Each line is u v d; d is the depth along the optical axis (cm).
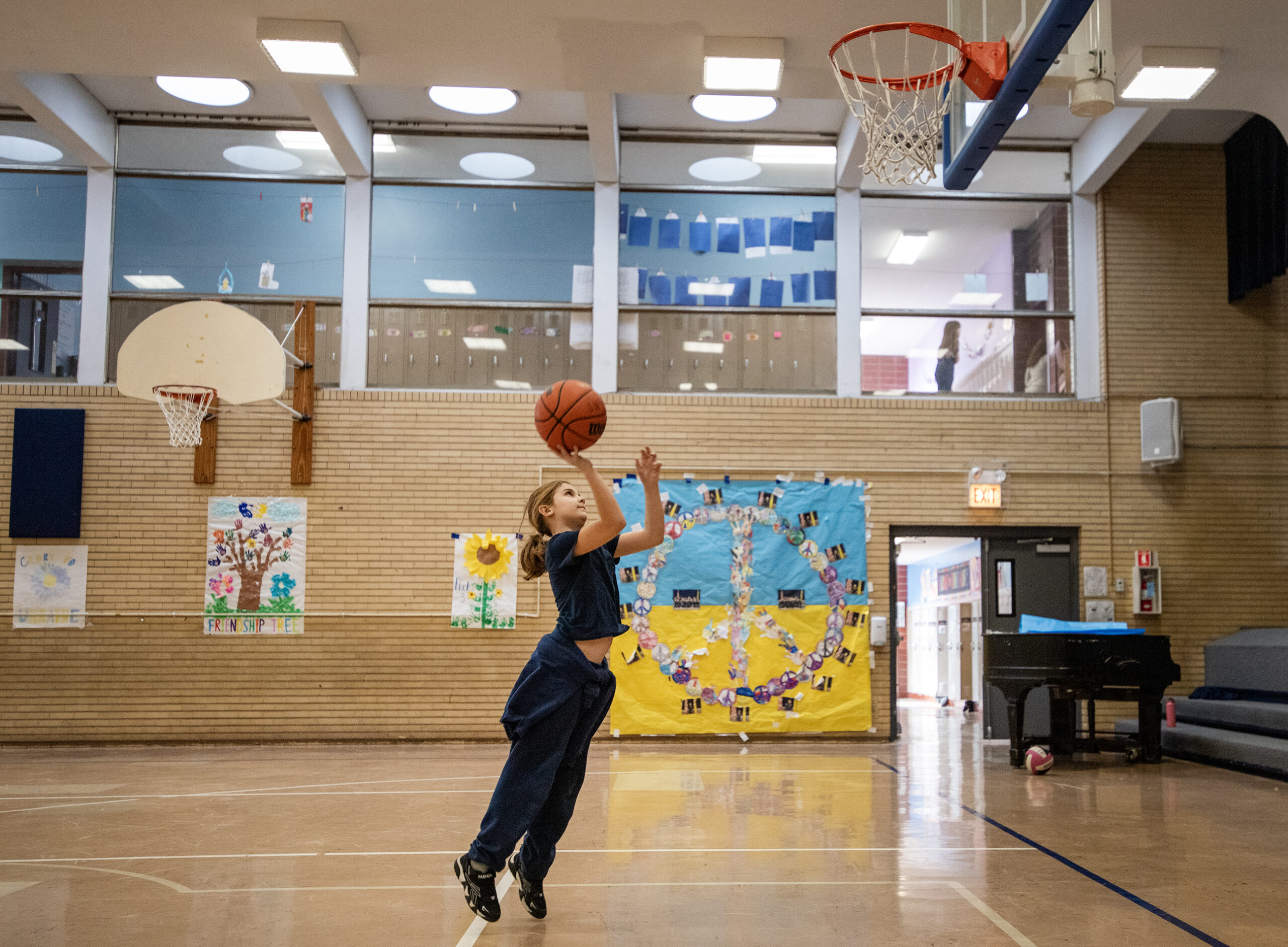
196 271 1138
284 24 839
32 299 1127
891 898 403
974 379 1157
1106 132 1096
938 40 623
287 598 1080
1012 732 862
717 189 1169
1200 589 1118
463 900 400
